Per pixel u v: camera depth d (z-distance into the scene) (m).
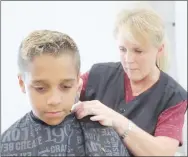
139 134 0.84
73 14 1.82
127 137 0.83
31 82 0.65
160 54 1.04
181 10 1.75
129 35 0.92
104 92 1.07
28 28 1.74
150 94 0.99
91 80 1.10
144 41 0.92
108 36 1.88
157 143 0.85
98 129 0.77
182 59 1.77
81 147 0.74
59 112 0.69
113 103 1.04
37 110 0.68
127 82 1.05
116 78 1.07
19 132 0.73
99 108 0.83
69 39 0.69
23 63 0.66
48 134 0.73
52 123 0.72
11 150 0.71
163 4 1.96
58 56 0.64
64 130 0.75
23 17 1.73
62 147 0.72
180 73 1.79
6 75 1.71
